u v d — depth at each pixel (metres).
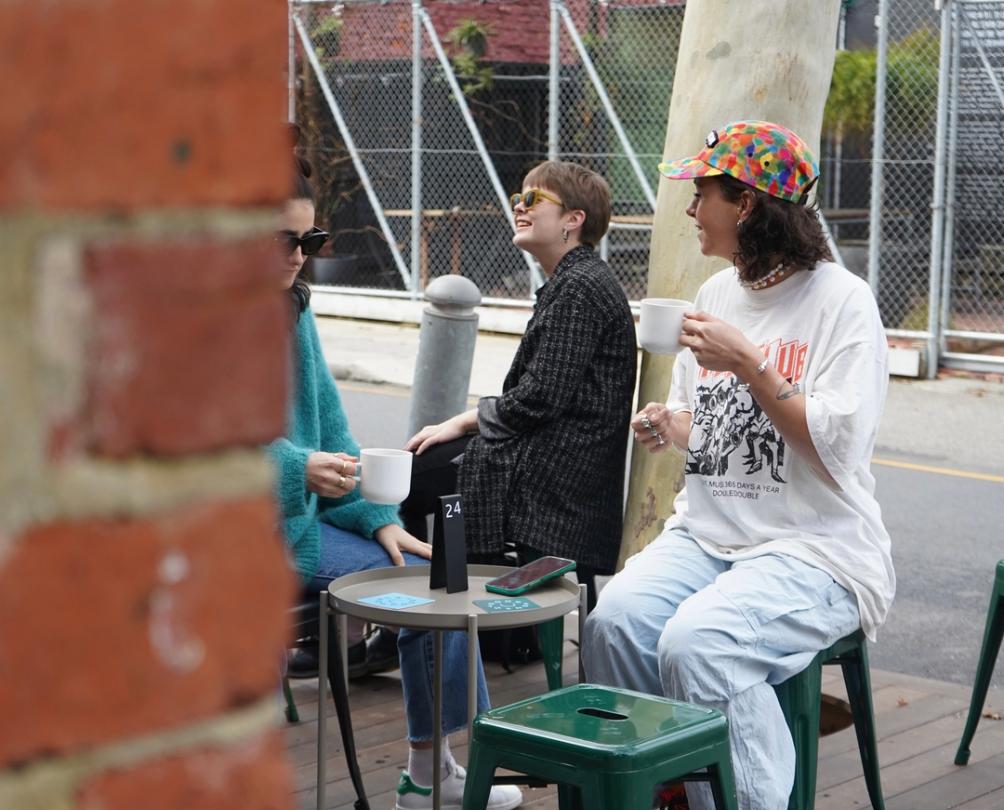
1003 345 14.69
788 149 4.09
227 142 0.86
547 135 18.47
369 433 11.78
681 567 4.21
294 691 5.58
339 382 14.52
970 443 11.30
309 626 4.39
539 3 18.11
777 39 5.60
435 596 4.00
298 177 4.22
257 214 0.89
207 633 0.88
